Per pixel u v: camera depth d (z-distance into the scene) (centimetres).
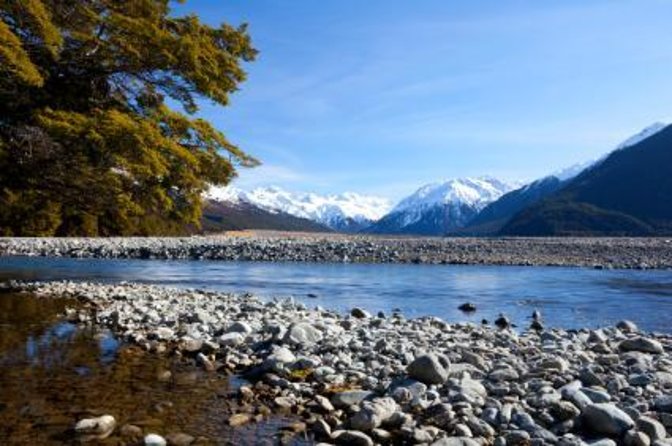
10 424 807
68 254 5856
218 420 845
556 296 2766
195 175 2183
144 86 2247
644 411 841
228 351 1233
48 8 2025
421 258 5294
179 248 5941
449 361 1020
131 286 2662
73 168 1997
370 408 819
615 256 5512
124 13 2230
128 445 746
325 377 1024
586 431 790
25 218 2581
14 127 1967
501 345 1391
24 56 1745
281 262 5175
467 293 2859
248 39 2375
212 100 2261
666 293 2905
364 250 5722
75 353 1233
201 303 2011
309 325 1334
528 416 808
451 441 731
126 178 2042
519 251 5844
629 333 1656
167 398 941
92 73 2153
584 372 998
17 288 2478
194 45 2105
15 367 1106
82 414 855
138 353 1245
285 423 838
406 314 2145
